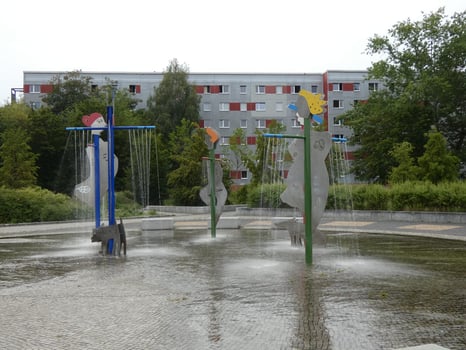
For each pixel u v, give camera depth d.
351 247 15.52
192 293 8.74
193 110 59.94
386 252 14.22
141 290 9.10
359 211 27.20
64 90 57.16
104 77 62.97
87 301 8.25
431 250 14.59
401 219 25.14
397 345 5.65
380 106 41.47
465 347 5.54
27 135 42.44
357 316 6.95
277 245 16.48
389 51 41.06
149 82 64.31
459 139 42.69
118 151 46.84
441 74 39.81
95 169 15.09
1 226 25.41
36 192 29.64
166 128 58.09
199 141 41.62
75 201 30.06
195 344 5.82
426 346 5.28
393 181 31.59
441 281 9.60
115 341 5.98
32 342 6.00
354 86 62.06
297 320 6.79
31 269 12.02
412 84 38.28
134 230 24.16
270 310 7.38
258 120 63.75
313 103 11.83
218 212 19.56
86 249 16.33
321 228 22.44
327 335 6.07
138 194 45.69
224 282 9.75
